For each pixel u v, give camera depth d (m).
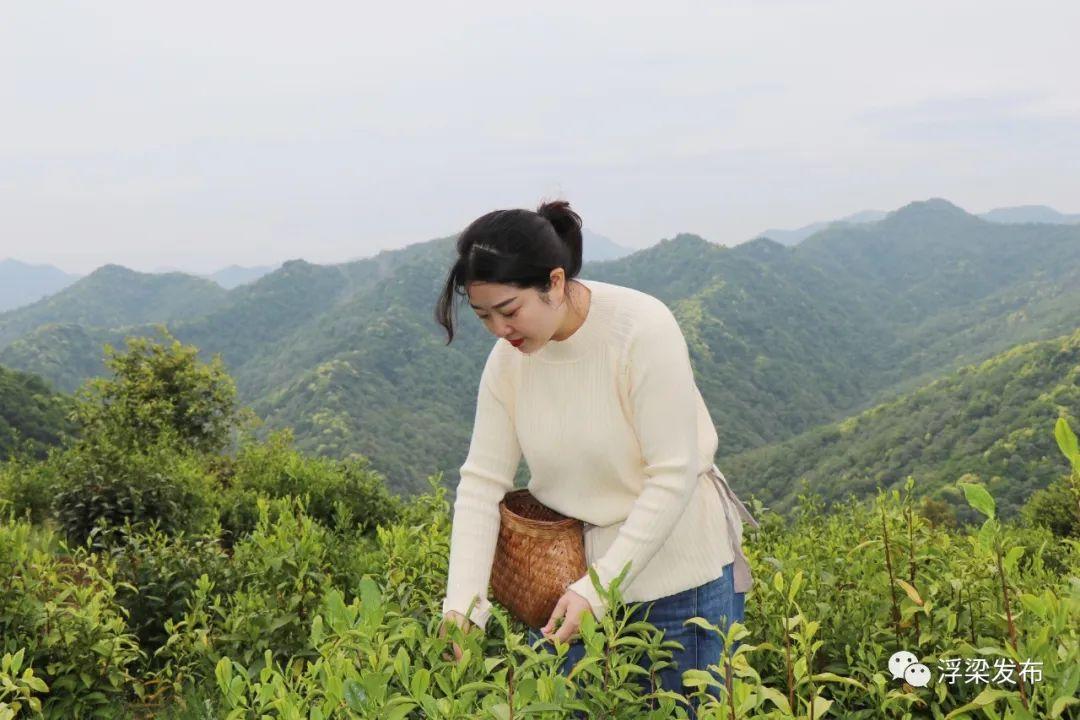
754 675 1.57
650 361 1.97
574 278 2.01
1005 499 72.81
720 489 2.29
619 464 2.08
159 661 4.51
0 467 9.98
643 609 2.10
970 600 2.69
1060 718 1.62
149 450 11.30
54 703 3.77
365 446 125.62
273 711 1.81
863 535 3.59
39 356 184.50
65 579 5.14
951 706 2.32
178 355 16.06
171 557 5.00
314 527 4.43
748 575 2.39
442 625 1.77
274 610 3.91
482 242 1.81
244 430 16.19
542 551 2.09
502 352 2.21
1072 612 1.73
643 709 1.85
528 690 1.41
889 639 2.75
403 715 1.37
